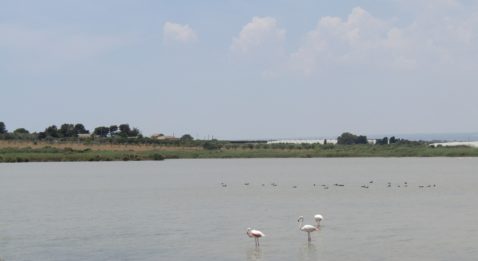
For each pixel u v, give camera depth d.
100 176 179.25
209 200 105.69
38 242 64.56
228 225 74.50
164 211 89.94
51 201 107.31
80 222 79.12
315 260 54.34
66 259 56.41
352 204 96.25
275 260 54.75
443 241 62.03
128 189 132.62
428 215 81.56
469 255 55.59
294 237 65.31
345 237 64.75
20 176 180.62
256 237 61.25
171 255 57.47
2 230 72.88
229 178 166.50
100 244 63.12
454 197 106.38
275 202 100.75
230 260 55.09
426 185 134.25
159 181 156.75
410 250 57.88
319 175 176.38
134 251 59.50
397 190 122.12
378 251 57.50
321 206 93.81
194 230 70.94
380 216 80.94
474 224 73.12
